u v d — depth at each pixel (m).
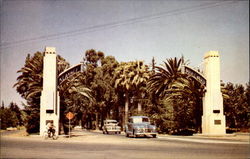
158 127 39.38
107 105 61.22
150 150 16.09
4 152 14.59
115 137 29.64
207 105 31.88
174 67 40.19
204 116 32.12
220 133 30.89
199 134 31.88
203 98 32.62
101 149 16.62
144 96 51.75
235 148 17.19
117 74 54.19
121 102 59.91
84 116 62.53
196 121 35.91
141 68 52.22
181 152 15.02
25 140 24.06
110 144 20.38
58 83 30.42
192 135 34.09
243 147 17.97
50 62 29.38
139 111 47.66
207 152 15.05
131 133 28.91
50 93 28.75
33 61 35.16
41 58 34.72
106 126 40.75
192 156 13.34
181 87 35.16
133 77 51.88
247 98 40.69
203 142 22.47
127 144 20.45
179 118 36.34
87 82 55.47
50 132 26.41
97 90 56.84
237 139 26.16
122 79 52.66
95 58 56.94
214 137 29.77
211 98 31.66
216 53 32.16
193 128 38.38
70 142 22.36
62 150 15.98
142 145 19.53
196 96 35.12
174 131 37.94
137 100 53.34
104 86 55.91
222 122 31.17
